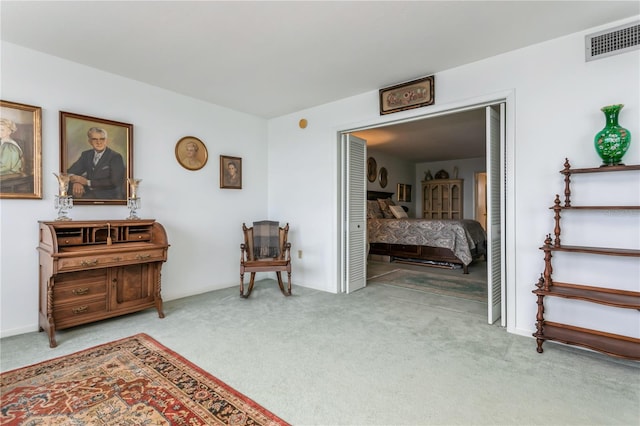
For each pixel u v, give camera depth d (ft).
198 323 8.96
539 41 7.80
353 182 12.98
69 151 8.87
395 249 19.36
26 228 8.21
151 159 10.76
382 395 5.49
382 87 10.85
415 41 7.80
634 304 6.10
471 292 12.47
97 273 8.48
